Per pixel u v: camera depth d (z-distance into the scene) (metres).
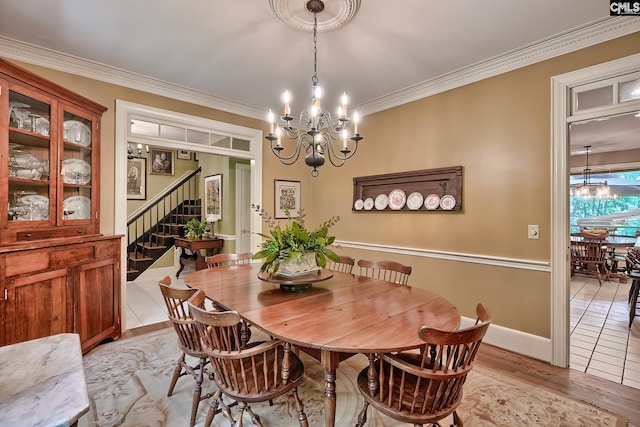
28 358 1.02
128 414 1.82
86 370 2.32
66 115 2.50
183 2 1.98
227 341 1.40
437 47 2.51
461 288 3.00
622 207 6.88
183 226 5.71
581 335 3.06
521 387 2.11
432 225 3.24
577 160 6.64
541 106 2.53
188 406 1.90
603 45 2.25
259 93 3.50
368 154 3.88
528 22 2.18
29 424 0.71
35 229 2.22
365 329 1.39
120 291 2.96
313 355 1.62
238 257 3.03
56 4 1.99
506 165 2.72
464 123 2.99
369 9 2.03
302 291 2.01
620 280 5.40
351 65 2.82
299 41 2.43
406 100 3.46
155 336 2.95
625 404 1.93
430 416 1.26
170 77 3.09
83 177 2.69
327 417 1.36
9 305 1.95
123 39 2.42
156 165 6.30
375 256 3.78
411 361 1.70
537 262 2.53
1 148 2.01
